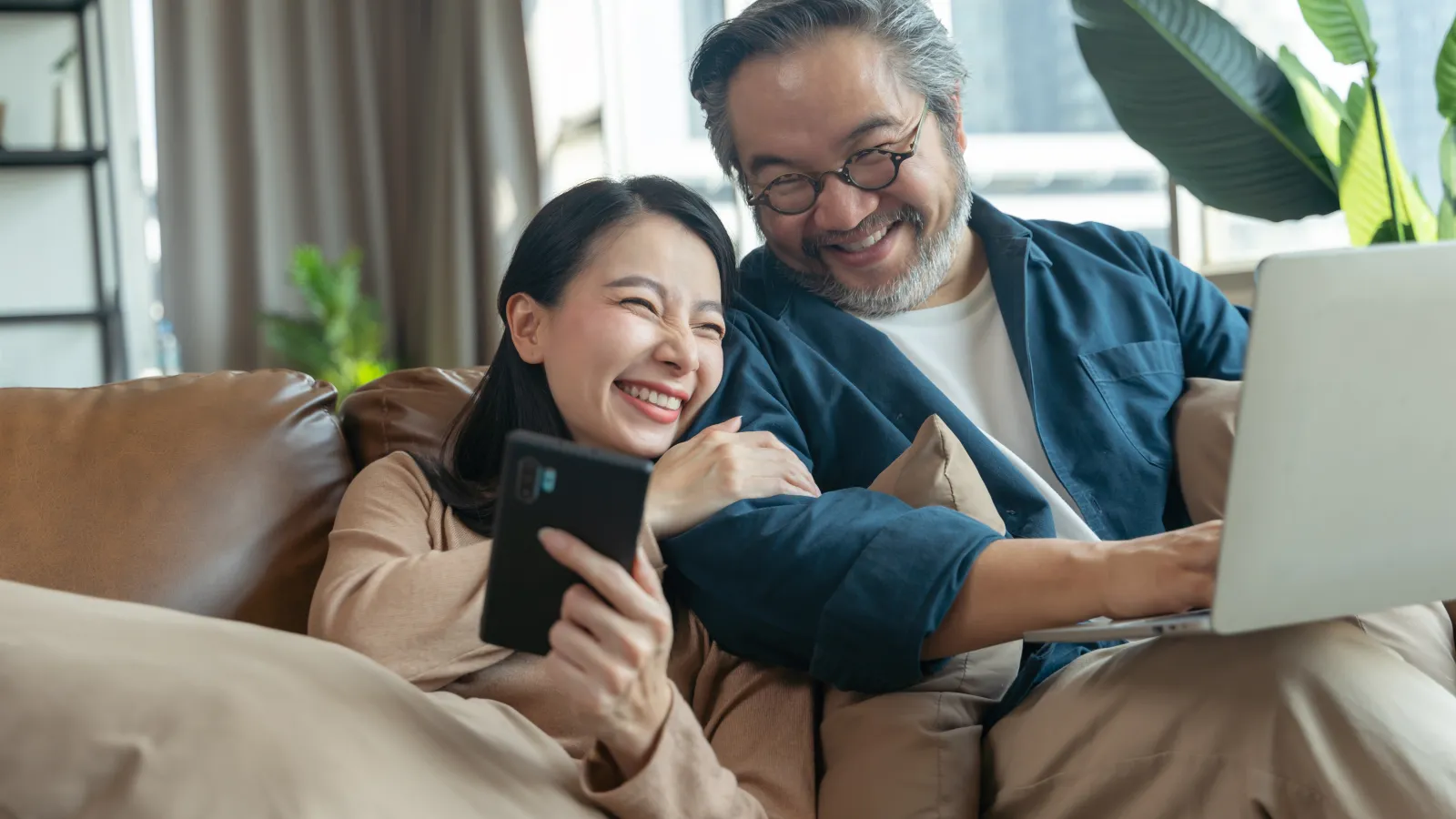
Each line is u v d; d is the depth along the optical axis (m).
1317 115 2.15
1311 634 0.90
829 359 1.50
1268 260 0.76
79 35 4.17
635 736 0.86
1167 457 1.51
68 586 1.20
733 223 4.36
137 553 1.23
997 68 3.43
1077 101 3.32
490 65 4.43
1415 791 0.82
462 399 1.50
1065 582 1.03
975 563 1.08
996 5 3.42
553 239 1.28
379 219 4.67
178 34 4.51
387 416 1.46
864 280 1.54
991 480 1.37
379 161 4.68
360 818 0.75
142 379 1.40
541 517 0.82
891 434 1.39
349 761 0.78
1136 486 1.48
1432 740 0.84
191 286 4.52
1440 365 0.81
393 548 1.20
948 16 3.49
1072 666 1.10
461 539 1.26
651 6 4.43
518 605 0.84
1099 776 0.97
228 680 0.80
